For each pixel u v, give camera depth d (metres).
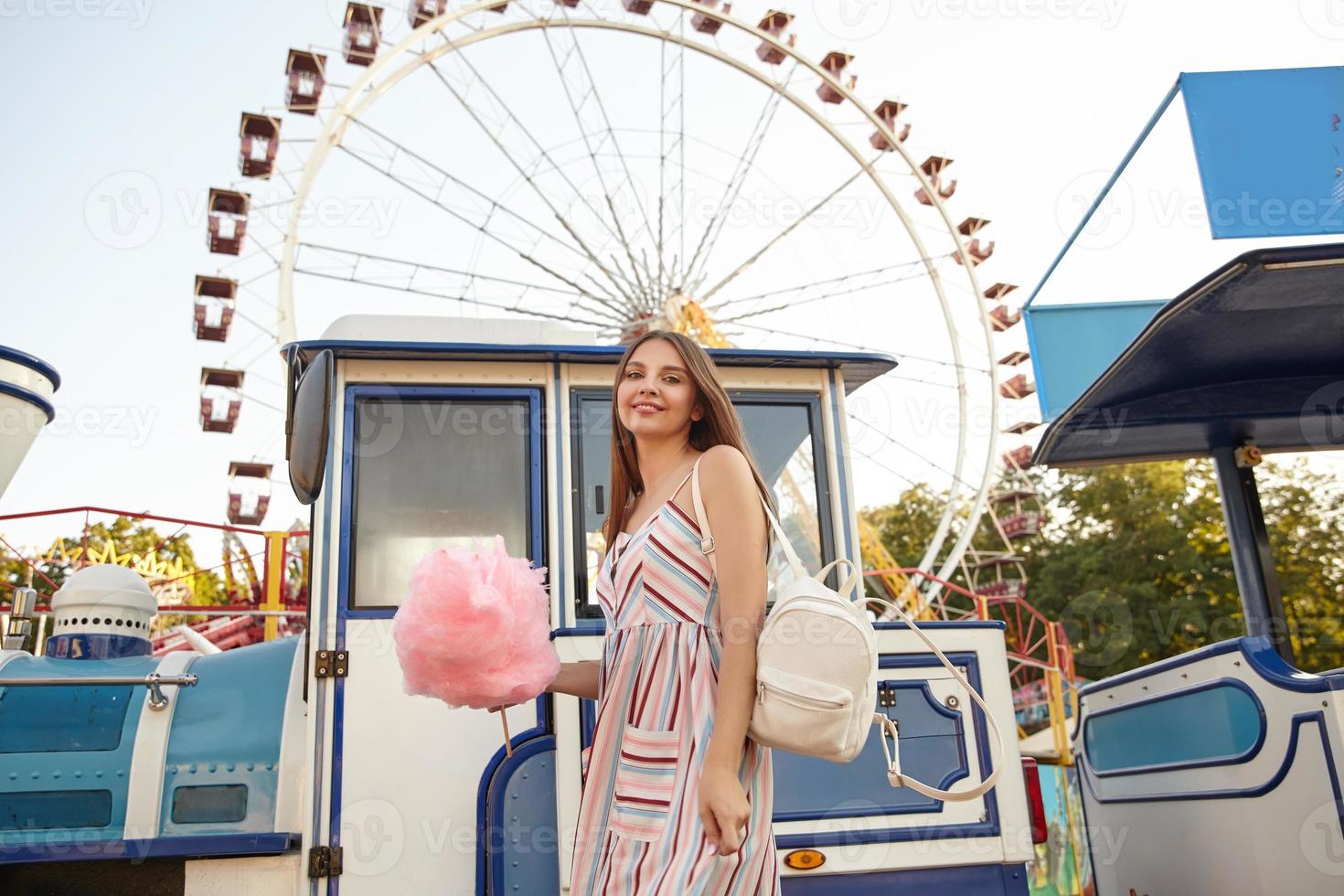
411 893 2.98
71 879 3.05
